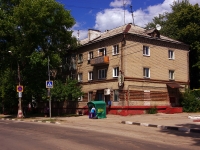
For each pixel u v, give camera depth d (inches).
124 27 1386.6
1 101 1753.2
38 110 1801.2
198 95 1457.9
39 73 1325.0
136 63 1268.5
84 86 1471.5
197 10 1551.4
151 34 1339.8
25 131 642.8
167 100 1373.0
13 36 1288.1
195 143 461.7
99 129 682.2
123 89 1221.1
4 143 467.8
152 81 1317.7
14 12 1222.3
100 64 1344.7
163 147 413.7
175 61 1430.9
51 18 1288.1
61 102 1657.2
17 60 1310.3
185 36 1549.0
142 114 1253.1
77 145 429.1
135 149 393.7
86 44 1454.2
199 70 1608.0
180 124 757.9
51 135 556.4
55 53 1362.0
